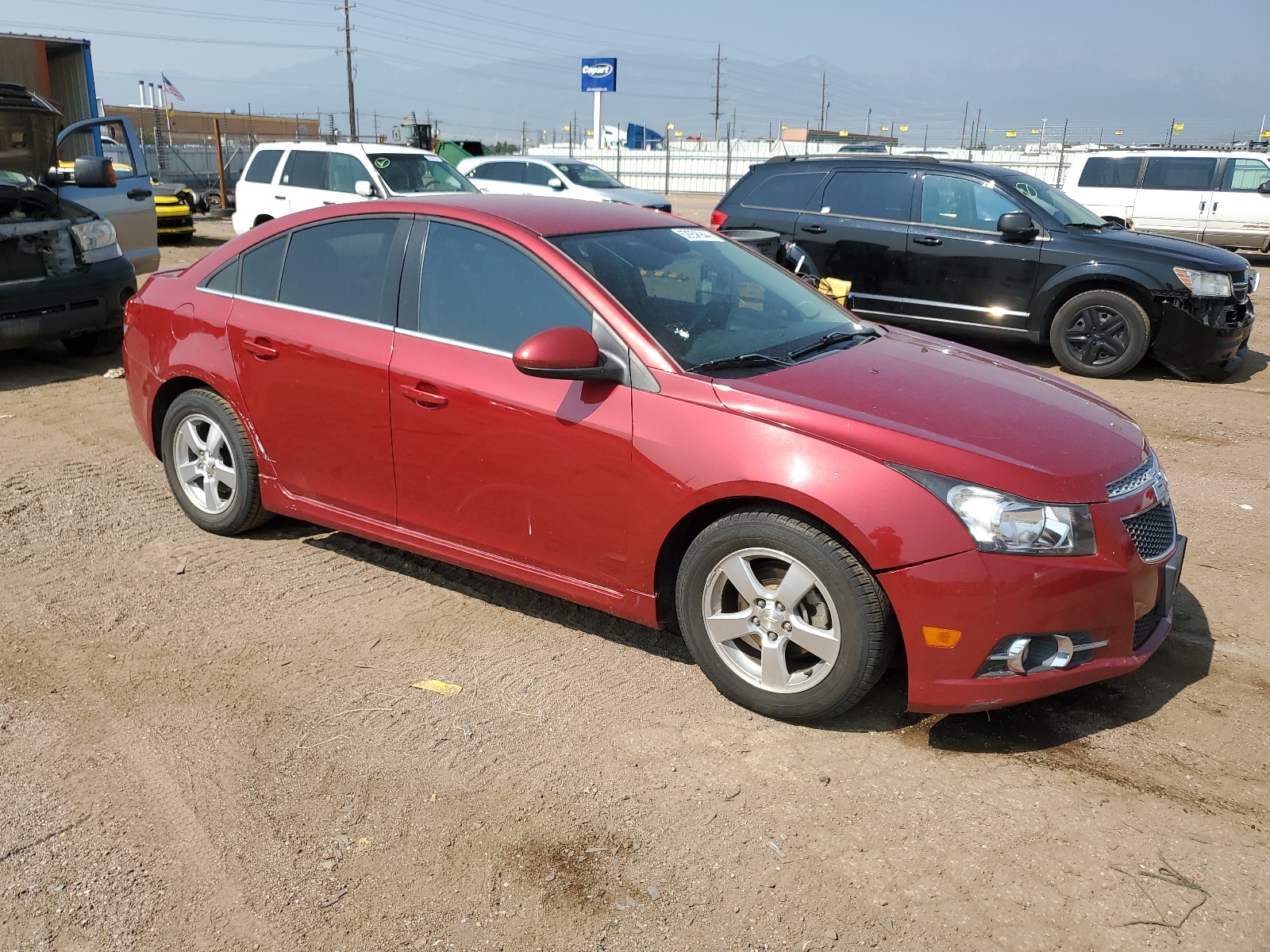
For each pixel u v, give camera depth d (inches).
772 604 119.6
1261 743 120.0
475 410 136.0
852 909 92.9
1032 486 110.1
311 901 94.2
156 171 1144.2
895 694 131.5
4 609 153.6
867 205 369.7
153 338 178.2
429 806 107.7
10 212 292.7
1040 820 105.3
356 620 151.6
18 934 90.1
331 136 1839.3
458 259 142.7
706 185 1818.4
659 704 128.3
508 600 159.0
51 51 527.2
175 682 133.0
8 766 114.3
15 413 266.8
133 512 194.5
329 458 155.9
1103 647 114.6
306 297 157.9
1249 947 88.0
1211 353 320.2
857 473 111.3
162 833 103.3
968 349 159.2
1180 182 657.6
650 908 93.4
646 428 123.0
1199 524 197.2
